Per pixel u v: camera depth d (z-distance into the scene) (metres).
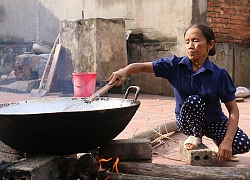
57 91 8.02
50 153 2.21
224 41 7.70
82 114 2.01
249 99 6.61
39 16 10.26
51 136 2.07
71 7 9.37
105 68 7.23
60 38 7.71
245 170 2.25
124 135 3.77
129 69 2.64
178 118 2.76
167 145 3.47
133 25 7.93
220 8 7.50
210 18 7.34
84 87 6.33
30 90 8.07
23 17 10.66
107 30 7.23
